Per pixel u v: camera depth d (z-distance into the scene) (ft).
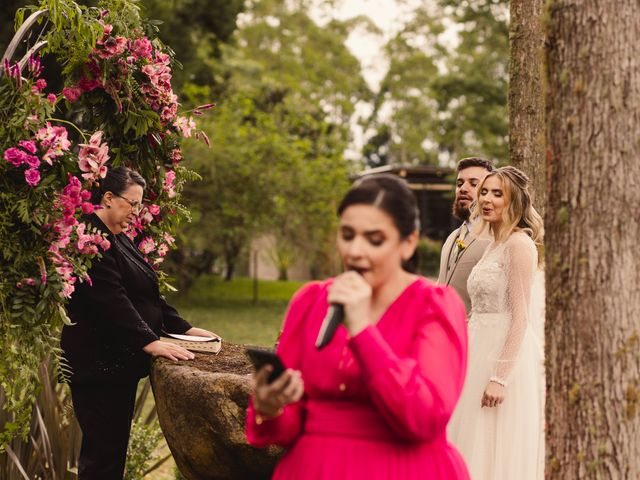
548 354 8.09
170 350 12.89
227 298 65.87
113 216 13.42
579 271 7.71
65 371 12.83
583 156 7.67
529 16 16.58
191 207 51.39
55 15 13.32
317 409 7.14
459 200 14.70
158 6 43.65
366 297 6.49
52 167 12.32
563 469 7.91
